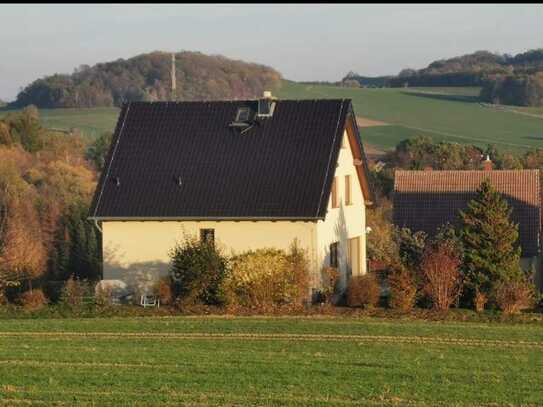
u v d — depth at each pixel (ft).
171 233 316.81
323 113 326.24
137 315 280.92
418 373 196.13
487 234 295.48
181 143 331.16
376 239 393.70
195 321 266.36
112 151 333.83
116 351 219.00
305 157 316.19
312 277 300.81
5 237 429.79
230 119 334.65
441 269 287.07
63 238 499.10
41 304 298.97
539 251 389.19
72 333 247.09
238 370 197.57
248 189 312.71
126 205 318.65
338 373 195.42
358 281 293.23
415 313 279.28
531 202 402.72
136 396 173.58
